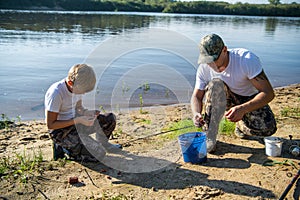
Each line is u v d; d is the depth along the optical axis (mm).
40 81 7859
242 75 3461
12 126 4887
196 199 2867
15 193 2975
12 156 3721
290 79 9234
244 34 21750
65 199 2896
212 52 3328
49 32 18484
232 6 64875
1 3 45844
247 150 3764
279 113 5266
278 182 3080
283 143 3930
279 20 46375
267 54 13672
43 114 5629
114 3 57375
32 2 48125
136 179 3211
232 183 3080
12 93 6824
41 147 4023
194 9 63531
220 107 3598
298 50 15109
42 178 3215
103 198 2895
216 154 3686
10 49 12398
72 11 50656
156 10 62188
